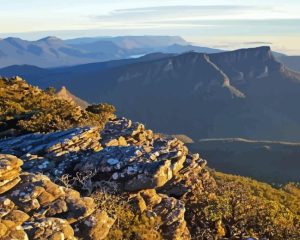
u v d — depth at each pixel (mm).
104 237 19984
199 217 29469
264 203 34312
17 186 19453
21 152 31828
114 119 59156
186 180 30594
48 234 17344
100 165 27297
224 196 31719
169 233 25078
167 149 29828
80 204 19828
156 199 26391
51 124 47906
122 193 25859
